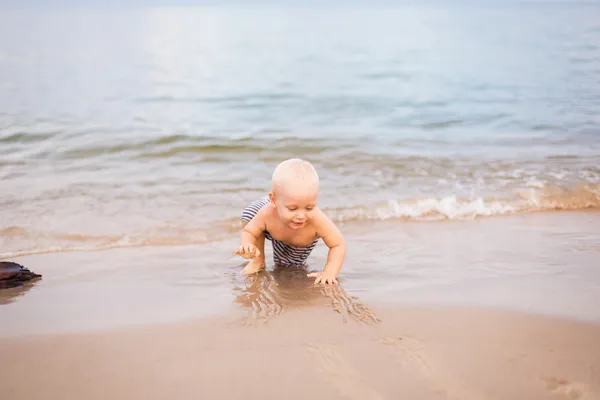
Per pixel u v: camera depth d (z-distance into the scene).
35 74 16.11
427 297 3.73
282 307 3.61
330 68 18.52
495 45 23.91
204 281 4.13
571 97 12.34
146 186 6.70
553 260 4.49
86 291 3.94
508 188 6.64
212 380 2.76
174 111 11.85
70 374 2.82
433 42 26.56
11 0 140.50
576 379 2.76
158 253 4.82
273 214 4.16
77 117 10.84
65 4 176.12
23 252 4.79
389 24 44.50
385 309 3.54
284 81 15.99
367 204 6.13
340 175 7.18
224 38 30.73
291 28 40.69
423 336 3.17
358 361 2.92
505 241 5.03
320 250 4.96
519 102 12.08
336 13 84.06
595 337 3.14
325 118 11.19
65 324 3.36
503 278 4.09
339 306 3.61
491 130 9.77
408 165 7.61
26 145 8.58
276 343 3.12
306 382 2.74
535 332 3.20
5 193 6.33
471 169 7.41
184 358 2.96
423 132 9.78
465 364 2.88
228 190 6.59
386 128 10.16
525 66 17.11
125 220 5.63
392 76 16.52
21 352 3.03
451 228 5.46
